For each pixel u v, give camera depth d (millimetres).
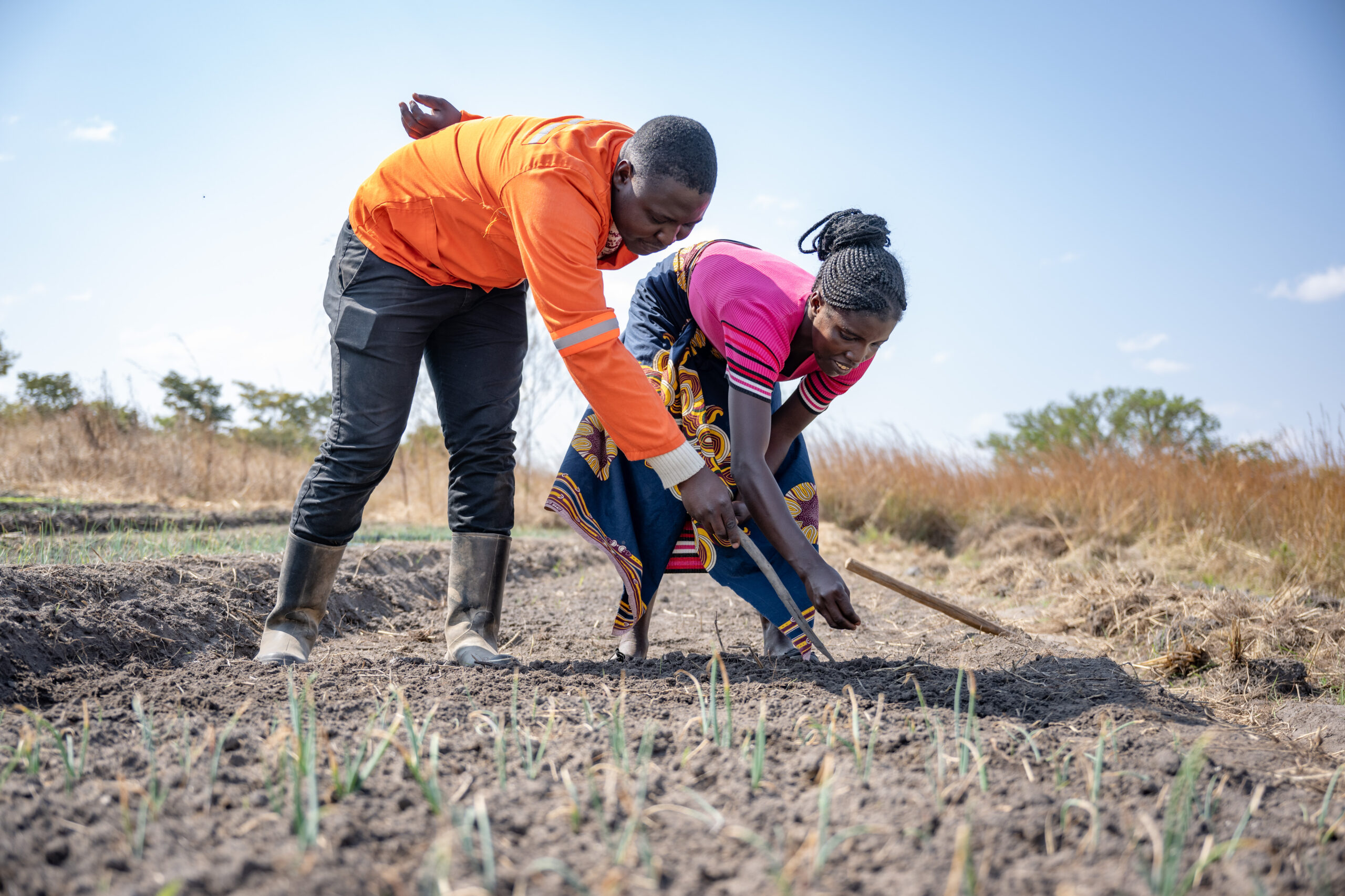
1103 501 8891
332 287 2842
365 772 1722
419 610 4898
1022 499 9852
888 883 1364
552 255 2389
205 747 1892
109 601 3354
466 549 3006
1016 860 1457
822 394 3111
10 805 1583
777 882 1358
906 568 7656
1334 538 6535
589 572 6871
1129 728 2332
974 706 2469
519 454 10367
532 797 1653
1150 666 3611
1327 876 1449
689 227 2533
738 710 2350
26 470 10594
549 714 2211
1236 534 7660
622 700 2084
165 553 5086
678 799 1663
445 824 1541
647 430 2514
